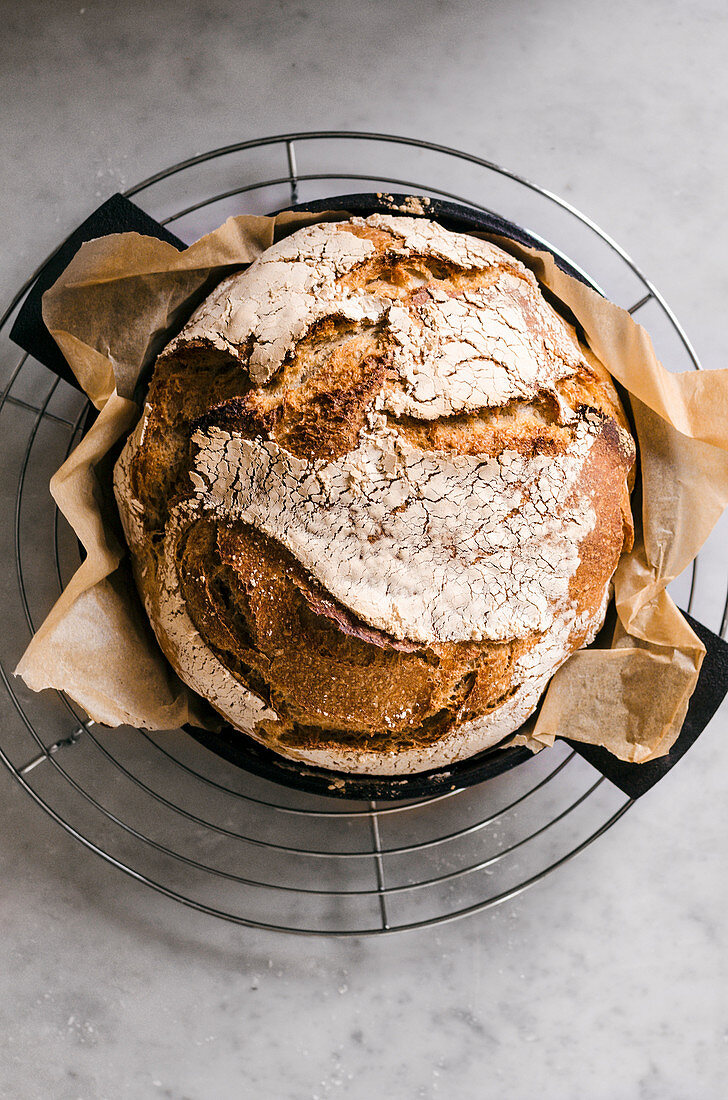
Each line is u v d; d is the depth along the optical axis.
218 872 0.63
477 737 0.59
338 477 0.55
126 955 0.68
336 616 0.55
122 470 0.58
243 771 0.68
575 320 0.61
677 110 0.69
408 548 0.56
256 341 0.56
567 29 0.69
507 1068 0.68
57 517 0.67
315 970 0.68
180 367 0.58
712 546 0.69
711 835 0.69
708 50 0.69
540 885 0.69
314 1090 0.68
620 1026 0.69
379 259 0.57
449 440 0.55
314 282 0.57
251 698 0.58
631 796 0.63
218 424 0.56
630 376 0.59
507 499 0.56
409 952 0.68
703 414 0.59
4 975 0.67
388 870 0.68
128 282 0.59
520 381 0.56
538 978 0.69
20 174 0.67
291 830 0.68
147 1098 0.67
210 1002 0.68
